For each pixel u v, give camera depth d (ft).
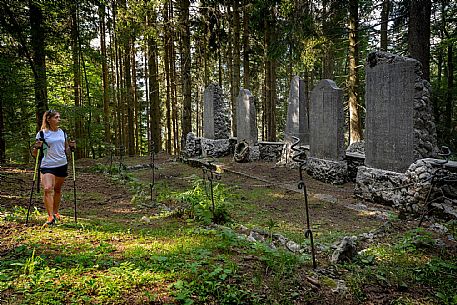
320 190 28.30
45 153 15.01
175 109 61.41
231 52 56.18
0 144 34.78
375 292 9.41
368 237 14.60
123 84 65.31
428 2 29.60
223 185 29.17
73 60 44.29
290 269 10.37
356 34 41.29
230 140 48.60
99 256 10.90
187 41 49.65
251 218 20.35
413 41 29.99
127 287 8.64
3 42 32.68
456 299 8.75
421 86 21.70
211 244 12.67
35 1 31.71
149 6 41.98
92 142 51.16
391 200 22.54
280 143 42.22
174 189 29.19
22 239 12.15
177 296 8.21
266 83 56.13
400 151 22.56
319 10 40.86
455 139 46.50
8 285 8.30
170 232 14.98
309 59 41.19
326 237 16.31
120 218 18.39
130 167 41.96
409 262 11.23
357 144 40.32
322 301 8.86
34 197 20.57
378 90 24.08
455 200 17.24
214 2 52.19
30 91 34.63
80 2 34.35
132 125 58.95
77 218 17.04
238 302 8.28
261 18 50.24
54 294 8.01
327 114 31.32
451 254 11.87
